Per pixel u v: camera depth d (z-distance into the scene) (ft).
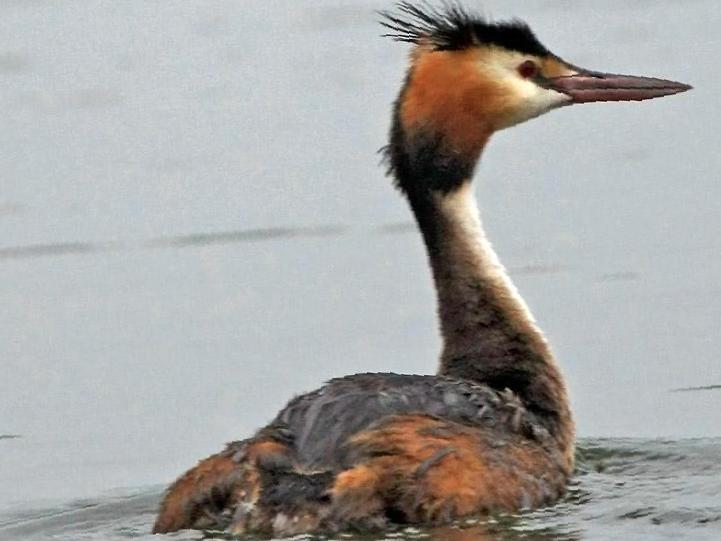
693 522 40.29
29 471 50.93
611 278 64.59
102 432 53.98
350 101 80.18
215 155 76.69
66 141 78.18
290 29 88.07
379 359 58.18
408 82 48.57
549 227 69.26
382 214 71.56
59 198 73.41
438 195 48.21
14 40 87.10
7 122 80.12
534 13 87.86
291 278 65.92
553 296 63.26
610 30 85.35
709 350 58.13
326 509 38.06
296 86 81.97
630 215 70.18
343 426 39.45
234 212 71.72
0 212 72.28
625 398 55.06
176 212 72.23
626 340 59.47
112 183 74.64
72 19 89.71
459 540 38.96
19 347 61.11
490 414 41.91
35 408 56.18
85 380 58.18
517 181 74.13
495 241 68.33
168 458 51.62
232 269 67.10
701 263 65.16
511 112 48.65
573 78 49.42
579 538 39.19
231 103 80.89
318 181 74.23
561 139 78.07
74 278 66.85
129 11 90.43
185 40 87.20
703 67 80.89
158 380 57.77
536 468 41.78
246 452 39.37
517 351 46.57
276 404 55.31
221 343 60.44
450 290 47.78
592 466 46.68
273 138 77.66
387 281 65.31
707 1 88.48
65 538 42.34
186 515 39.40
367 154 76.02
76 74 84.12
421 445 39.45
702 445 48.52
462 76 48.11
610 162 75.31
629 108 80.23
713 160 74.38
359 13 88.38
